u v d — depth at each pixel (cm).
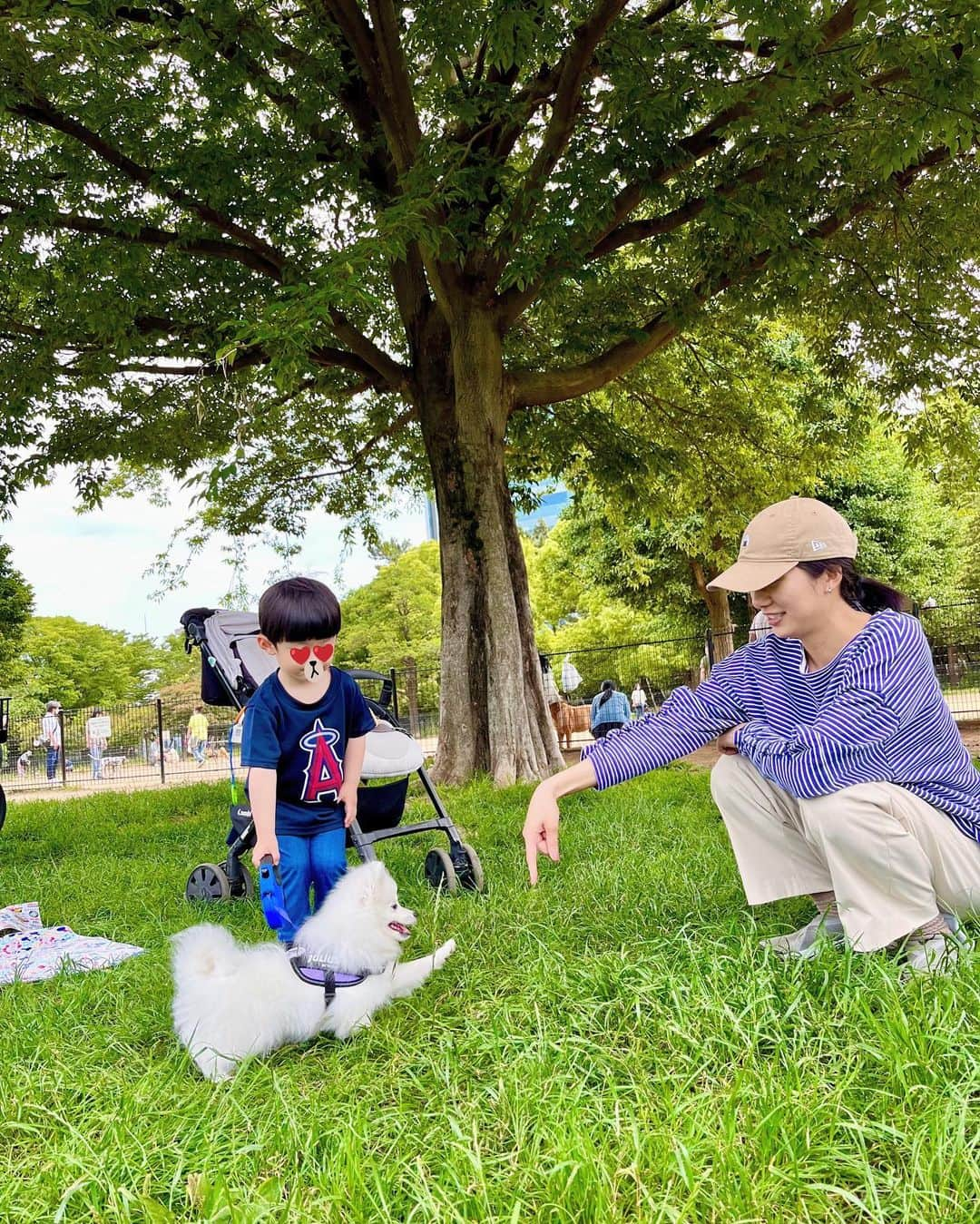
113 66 879
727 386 1605
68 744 2341
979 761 871
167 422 1307
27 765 2520
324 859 388
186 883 570
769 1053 254
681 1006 266
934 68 675
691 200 948
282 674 376
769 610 312
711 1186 188
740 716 330
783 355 1998
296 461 1658
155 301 1070
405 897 487
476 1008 309
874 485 2592
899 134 709
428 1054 274
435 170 802
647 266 1219
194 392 1248
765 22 680
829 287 1176
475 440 1038
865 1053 235
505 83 989
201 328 1094
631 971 307
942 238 1085
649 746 324
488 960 359
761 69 840
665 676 2750
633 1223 182
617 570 2656
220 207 998
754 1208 180
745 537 314
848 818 283
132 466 1656
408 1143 221
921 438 1393
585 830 634
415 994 331
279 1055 294
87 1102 260
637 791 801
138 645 4988
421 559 3706
